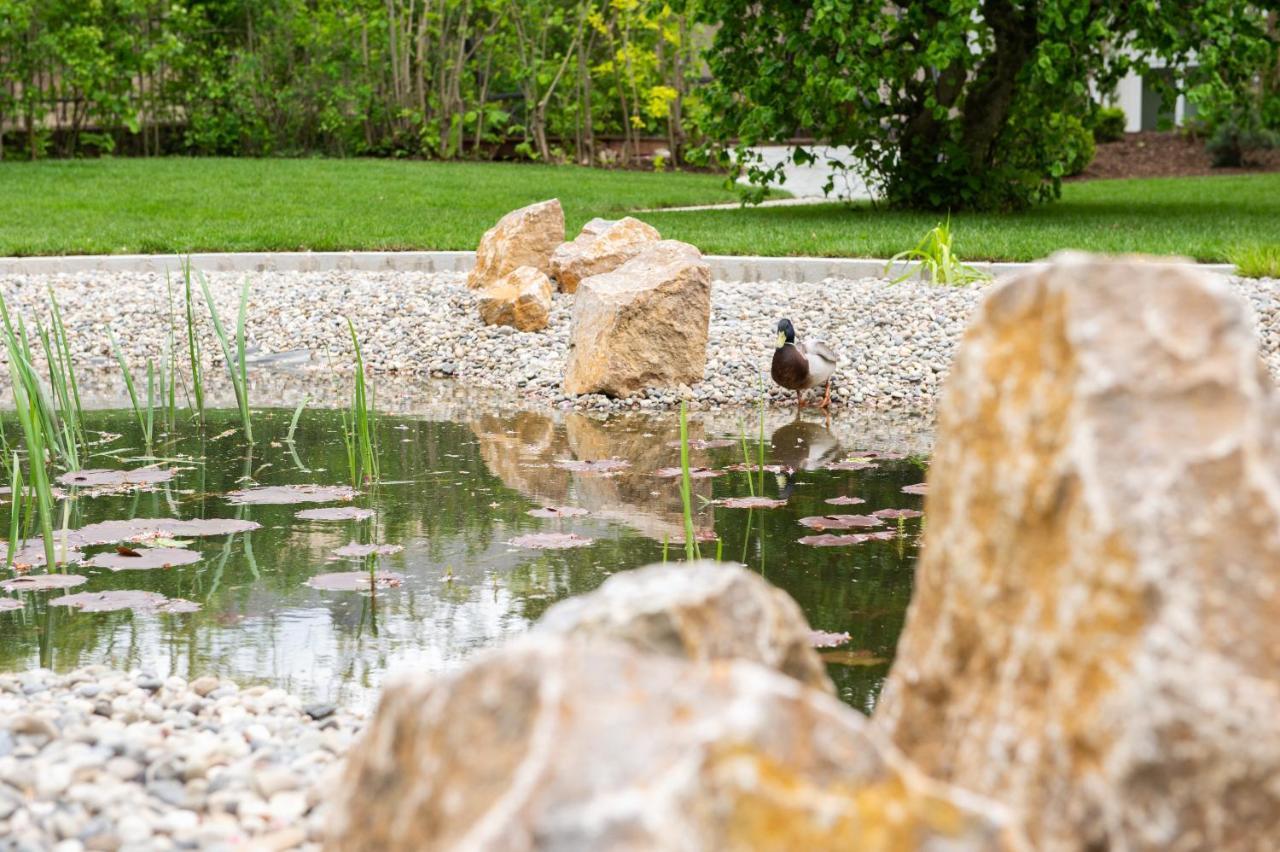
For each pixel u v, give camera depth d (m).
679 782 1.50
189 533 5.39
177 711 3.52
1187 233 12.86
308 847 2.56
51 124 25.44
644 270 9.01
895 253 11.59
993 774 1.98
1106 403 1.92
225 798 2.81
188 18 24.75
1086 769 1.84
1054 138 16.48
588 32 26.44
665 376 8.74
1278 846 1.74
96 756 3.05
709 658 2.08
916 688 2.21
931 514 2.26
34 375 6.14
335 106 26.02
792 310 10.04
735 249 12.09
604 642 1.90
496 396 8.86
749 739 1.56
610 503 5.93
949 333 9.38
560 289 11.23
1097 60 15.49
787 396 8.61
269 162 22.73
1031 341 2.07
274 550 5.22
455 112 25.92
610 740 1.57
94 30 23.06
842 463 6.72
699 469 6.56
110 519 5.68
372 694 3.73
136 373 9.62
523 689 1.66
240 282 11.70
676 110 25.64
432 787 1.69
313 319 10.73
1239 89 15.97
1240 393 1.88
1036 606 1.97
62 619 4.41
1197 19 14.24
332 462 6.79
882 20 15.02
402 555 5.13
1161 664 1.76
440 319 10.55
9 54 23.20
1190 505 1.82
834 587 4.70
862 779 1.62
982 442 2.12
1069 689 1.88
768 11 15.89
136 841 2.61
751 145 16.45
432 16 25.16
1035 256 11.21
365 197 17.64
